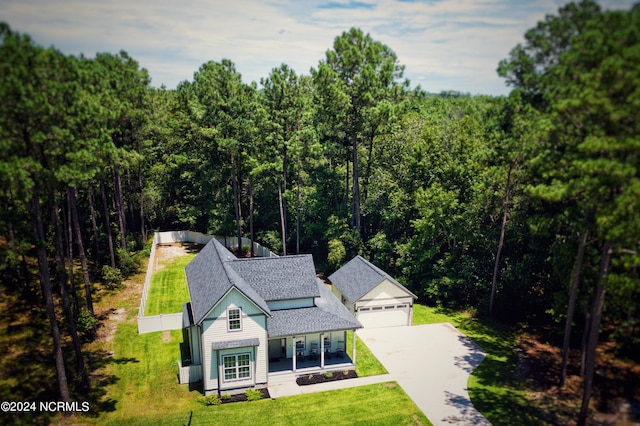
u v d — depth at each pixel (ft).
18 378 89.30
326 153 179.42
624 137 62.44
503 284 130.00
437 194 135.03
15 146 68.33
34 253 133.28
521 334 116.88
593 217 79.36
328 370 98.94
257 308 90.17
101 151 81.46
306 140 162.61
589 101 63.52
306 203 179.22
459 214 136.26
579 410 80.33
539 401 85.25
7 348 97.40
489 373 97.86
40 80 68.13
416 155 147.33
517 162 109.29
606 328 100.89
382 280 120.88
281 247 188.85
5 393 84.48
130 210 190.29
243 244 201.46
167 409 84.02
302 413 83.30
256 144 172.65
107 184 165.89
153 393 89.15
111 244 143.33
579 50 66.18
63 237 144.15
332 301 112.68
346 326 98.89
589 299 89.81
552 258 101.55
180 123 201.46
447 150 145.48
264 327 91.15
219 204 196.54
